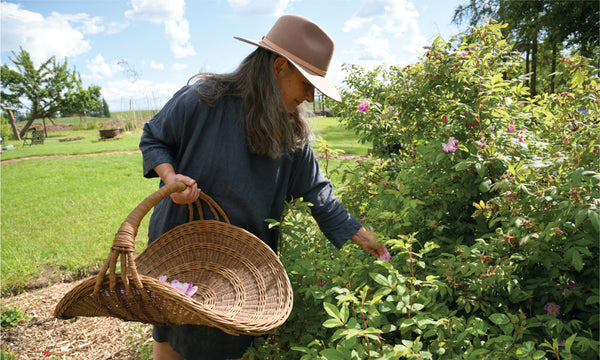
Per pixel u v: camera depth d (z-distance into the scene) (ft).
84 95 123.95
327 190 5.93
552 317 4.33
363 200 7.63
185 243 5.48
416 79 7.60
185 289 4.84
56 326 9.18
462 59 6.27
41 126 107.65
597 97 5.98
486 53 6.28
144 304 3.96
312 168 5.88
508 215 5.11
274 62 5.04
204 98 4.99
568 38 51.60
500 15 52.24
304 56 4.92
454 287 4.97
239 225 5.39
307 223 6.07
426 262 5.92
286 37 4.93
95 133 91.86
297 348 4.19
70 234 14.97
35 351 8.33
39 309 9.87
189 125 5.11
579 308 4.89
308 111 5.77
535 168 5.28
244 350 5.65
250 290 4.95
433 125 7.95
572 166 4.99
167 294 3.62
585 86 6.25
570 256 4.42
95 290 3.85
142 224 15.48
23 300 10.40
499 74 5.83
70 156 43.24
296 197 5.98
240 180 5.12
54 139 77.10
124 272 3.83
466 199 6.22
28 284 11.19
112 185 24.93
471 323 4.42
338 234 5.78
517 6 50.24
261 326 3.99
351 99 9.53
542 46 56.24
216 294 4.98
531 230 4.75
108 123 102.17
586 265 5.02
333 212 5.82
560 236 4.85
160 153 5.14
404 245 4.87
